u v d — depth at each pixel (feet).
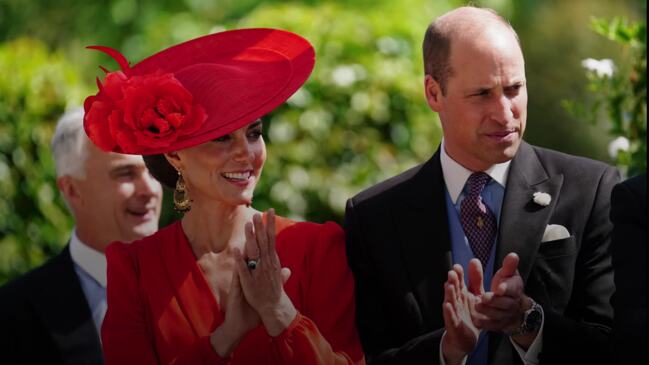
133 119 43.11
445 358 42.09
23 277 55.77
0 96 72.49
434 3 102.78
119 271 45.03
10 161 72.28
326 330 43.88
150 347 44.21
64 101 73.77
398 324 44.86
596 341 42.09
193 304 44.24
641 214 38.58
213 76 44.32
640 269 38.06
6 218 71.97
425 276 44.65
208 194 43.93
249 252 41.68
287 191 70.69
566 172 44.86
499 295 40.24
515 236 43.80
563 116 135.13
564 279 43.39
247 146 43.50
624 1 144.05
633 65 53.93
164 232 45.91
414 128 72.54
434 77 44.09
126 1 130.41
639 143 53.72
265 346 44.04
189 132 42.91
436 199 45.39
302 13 76.43
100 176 55.26
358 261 45.96
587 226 43.86
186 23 122.72
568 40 141.59
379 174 71.67
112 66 128.36
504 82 42.32
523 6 143.84
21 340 53.98
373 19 75.36
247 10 123.24
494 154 42.86
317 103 71.72
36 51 76.74
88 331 54.49
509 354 43.37
